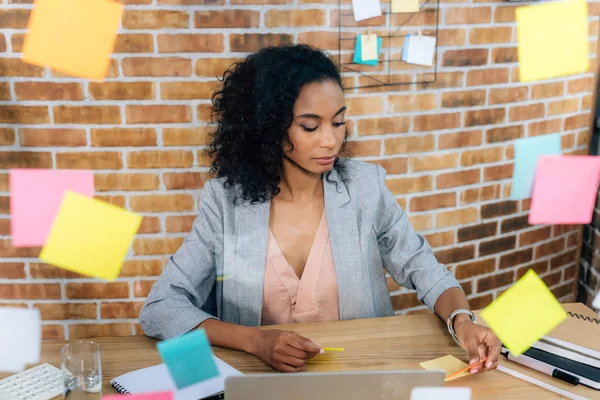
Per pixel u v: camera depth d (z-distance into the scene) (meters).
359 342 1.28
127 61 1.99
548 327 1.18
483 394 1.10
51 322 2.20
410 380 0.95
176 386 1.04
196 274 1.45
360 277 1.48
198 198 2.13
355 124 2.18
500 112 2.34
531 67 1.30
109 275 1.20
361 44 2.09
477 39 2.24
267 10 2.01
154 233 2.15
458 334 1.25
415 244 1.54
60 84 1.99
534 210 1.63
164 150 2.08
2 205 2.08
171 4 1.96
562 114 2.46
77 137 2.04
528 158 2.44
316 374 0.94
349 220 1.48
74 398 1.04
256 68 1.43
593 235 2.57
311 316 1.47
